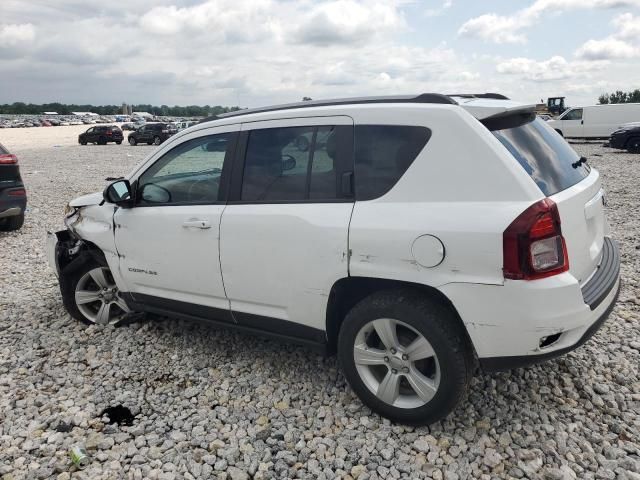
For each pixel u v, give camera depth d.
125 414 3.52
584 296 2.90
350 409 3.40
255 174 3.62
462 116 2.93
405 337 3.13
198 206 3.87
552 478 2.74
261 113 3.69
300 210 3.33
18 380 4.02
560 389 3.54
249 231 3.53
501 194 2.76
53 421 3.44
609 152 21.19
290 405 3.54
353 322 3.21
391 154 3.09
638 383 3.56
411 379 3.09
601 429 3.12
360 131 3.22
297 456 3.02
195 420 3.39
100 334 4.75
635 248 6.69
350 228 3.11
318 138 3.37
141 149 35.06
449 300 2.86
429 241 2.85
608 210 9.42
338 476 2.85
